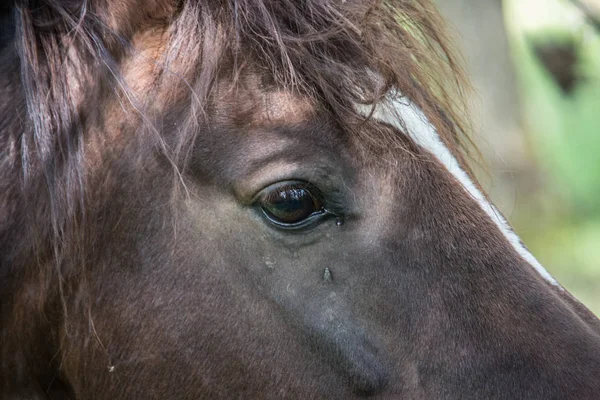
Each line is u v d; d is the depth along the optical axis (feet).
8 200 6.39
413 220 6.36
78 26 6.36
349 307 6.35
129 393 6.45
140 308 6.40
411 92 6.43
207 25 6.37
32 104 6.36
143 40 6.41
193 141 6.31
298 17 6.39
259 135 6.32
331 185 6.34
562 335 6.34
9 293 6.43
